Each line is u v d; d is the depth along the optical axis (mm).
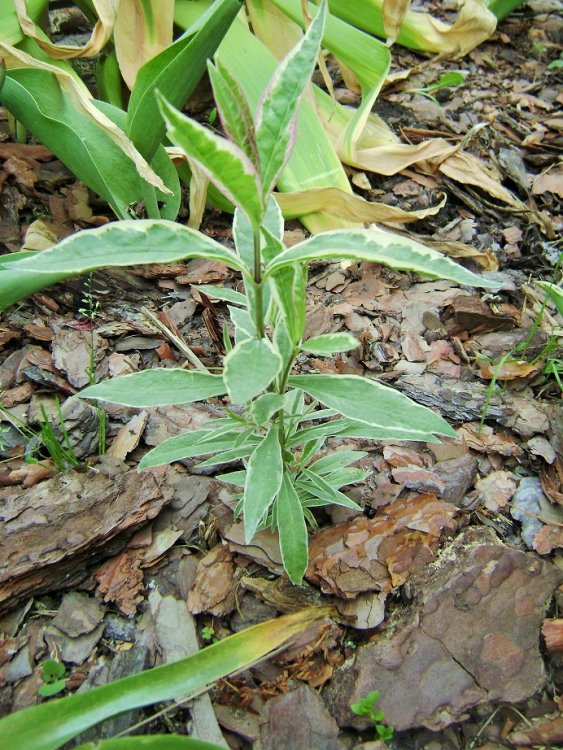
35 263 214
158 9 480
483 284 215
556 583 299
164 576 319
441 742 269
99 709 237
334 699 274
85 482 330
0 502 316
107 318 434
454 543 317
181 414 382
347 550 315
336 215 487
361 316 453
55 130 412
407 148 543
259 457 256
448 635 281
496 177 574
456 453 374
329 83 554
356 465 364
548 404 406
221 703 279
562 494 353
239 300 289
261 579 316
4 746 224
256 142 202
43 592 304
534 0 811
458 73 640
